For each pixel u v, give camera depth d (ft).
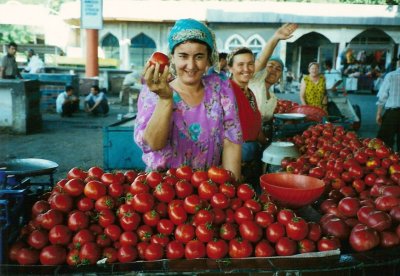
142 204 6.04
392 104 22.39
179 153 7.64
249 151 12.67
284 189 6.83
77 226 5.83
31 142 28.17
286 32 13.29
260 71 15.83
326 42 78.28
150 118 6.76
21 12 69.00
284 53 72.08
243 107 11.75
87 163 22.67
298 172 10.84
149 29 72.18
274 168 12.85
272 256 5.84
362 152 9.98
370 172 9.60
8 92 30.42
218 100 7.69
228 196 6.40
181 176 6.71
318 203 8.73
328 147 12.14
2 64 37.24
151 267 5.54
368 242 6.19
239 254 5.77
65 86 44.52
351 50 78.69
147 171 7.89
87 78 56.08
